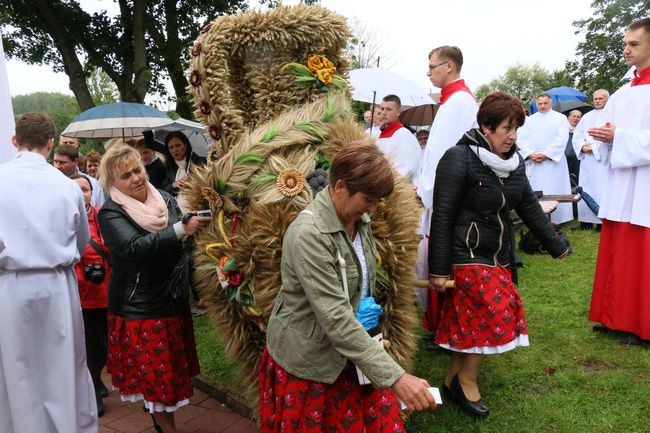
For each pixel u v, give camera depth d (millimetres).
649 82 3521
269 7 2795
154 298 2662
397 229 2383
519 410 2943
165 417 2783
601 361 3453
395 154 4727
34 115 2719
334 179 1820
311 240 1788
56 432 2607
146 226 2639
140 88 15312
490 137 2699
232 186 2332
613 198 3678
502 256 2828
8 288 2482
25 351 2506
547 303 4605
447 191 2744
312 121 2490
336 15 2721
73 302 2740
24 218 2508
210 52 2477
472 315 2764
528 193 2975
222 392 3473
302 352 1872
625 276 3641
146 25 16312
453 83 3588
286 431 1896
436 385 3311
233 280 2283
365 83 6594
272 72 2688
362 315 1966
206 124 2584
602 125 3840
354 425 1988
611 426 2715
